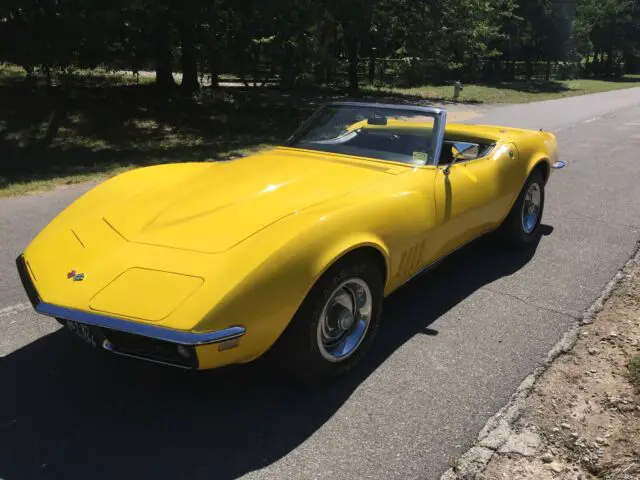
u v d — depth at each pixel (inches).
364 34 952.3
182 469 99.9
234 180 141.6
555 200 279.7
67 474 98.0
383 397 120.5
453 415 114.7
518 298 168.7
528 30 1674.5
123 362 133.5
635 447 104.5
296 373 118.0
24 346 139.7
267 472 99.5
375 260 128.1
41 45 470.3
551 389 123.4
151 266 106.8
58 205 280.1
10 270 187.5
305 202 124.3
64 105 663.8
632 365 130.2
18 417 113.0
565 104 908.6
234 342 99.4
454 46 1115.3
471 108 828.0
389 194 134.5
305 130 178.2
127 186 148.0
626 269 190.4
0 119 576.1
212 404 118.3
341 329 122.3
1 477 96.8
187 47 713.0
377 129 165.9
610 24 2305.6
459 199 155.5
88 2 466.3
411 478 98.3
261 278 102.1
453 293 171.8
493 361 134.3
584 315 157.6
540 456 103.3
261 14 591.8
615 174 343.6
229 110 713.6
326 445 106.3
